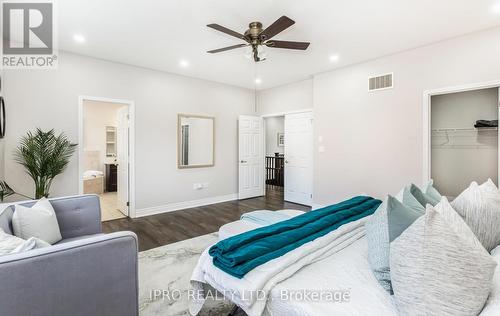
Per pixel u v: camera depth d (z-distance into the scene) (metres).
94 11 2.49
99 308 1.23
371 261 1.27
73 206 2.25
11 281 1.01
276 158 7.88
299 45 2.68
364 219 1.98
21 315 1.03
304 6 2.41
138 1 2.32
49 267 1.09
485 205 1.46
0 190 2.91
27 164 3.06
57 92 3.46
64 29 2.87
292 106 5.30
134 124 4.17
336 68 4.27
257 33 2.58
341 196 4.25
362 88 3.97
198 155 5.01
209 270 1.45
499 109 2.97
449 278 0.85
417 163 3.42
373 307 1.03
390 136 3.67
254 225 2.48
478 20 2.68
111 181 6.51
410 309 0.90
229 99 5.49
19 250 1.16
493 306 0.82
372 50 3.48
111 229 3.61
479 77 2.94
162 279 2.22
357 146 4.04
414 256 0.92
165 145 4.54
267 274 1.23
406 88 3.50
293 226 1.74
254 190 5.91
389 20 2.68
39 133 3.16
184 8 2.45
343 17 2.61
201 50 3.48
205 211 4.61
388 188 3.70
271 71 4.46
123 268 1.31
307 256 1.40
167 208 4.59
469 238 1.08
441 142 4.00
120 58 3.80
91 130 6.70
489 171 3.65
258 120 5.92
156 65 4.14
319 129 4.57
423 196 1.69
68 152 3.49
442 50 3.19
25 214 1.75
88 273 1.19
